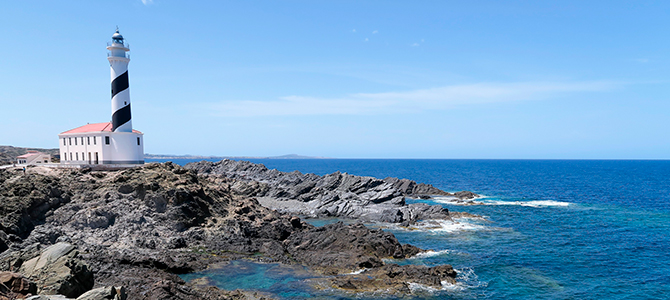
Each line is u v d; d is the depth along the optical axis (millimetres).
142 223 40500
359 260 34688
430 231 52469
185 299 24875
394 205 68688
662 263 38688
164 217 41875
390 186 77938
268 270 33469
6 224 33344
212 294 26719
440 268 33438
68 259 22219
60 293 20203
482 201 86250
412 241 46750
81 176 49562
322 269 33844
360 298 28000
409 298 28531
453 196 92562
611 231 53062
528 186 125500
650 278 34531
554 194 101125
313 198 76125
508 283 32656
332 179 88188
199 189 47625
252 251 39125
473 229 53719
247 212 49719
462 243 45781
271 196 79000
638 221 60938
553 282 33188
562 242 46438
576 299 29859
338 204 66562
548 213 69062
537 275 34781
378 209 63750
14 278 18625
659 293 31234
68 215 39125
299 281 30906
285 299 27422
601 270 36469
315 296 28031
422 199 87875
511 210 72562
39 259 22375
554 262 38531
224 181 82438
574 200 88312
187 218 42625
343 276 32094
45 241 33594
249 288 29250
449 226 55656
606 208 75250
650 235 50594
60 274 21031
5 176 42312
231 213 48312
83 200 42406
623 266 37688
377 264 34875
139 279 27672
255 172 111062
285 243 41625
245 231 43969
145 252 35125
